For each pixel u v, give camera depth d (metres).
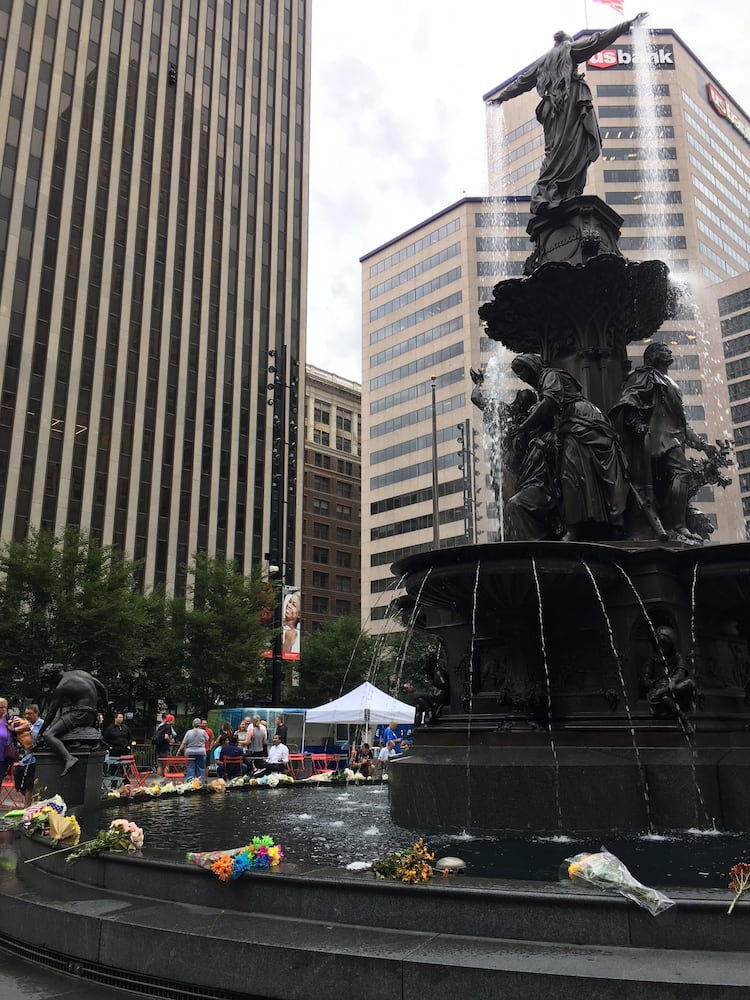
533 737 9.23
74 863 6.13
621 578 9.63
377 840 7.81
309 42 84.94
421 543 82.81
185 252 68.25
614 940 4.13
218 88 74.12
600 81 74.94
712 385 58.31
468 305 81.75
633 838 7.75
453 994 3.86
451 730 9.88
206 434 66.12
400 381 87.94
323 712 23.50
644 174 73.25
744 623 10.23
